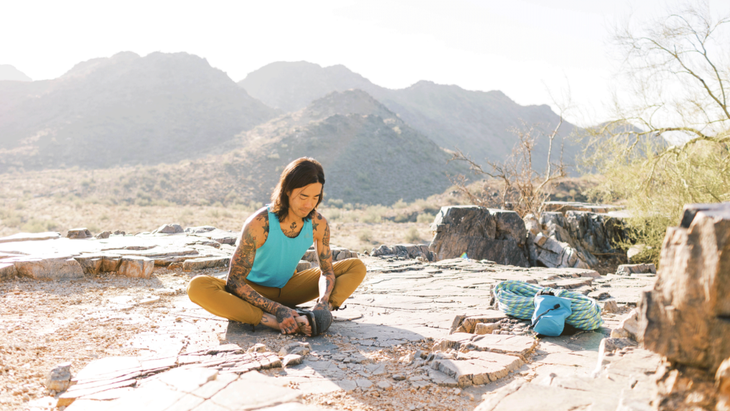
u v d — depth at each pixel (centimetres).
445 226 1216
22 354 319
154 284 605
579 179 2616
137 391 244
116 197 6519
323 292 421
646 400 179
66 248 692
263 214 390
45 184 7338
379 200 7362
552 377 266
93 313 445
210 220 4153
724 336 141
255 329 408
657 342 156
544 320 399
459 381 286
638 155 1232
